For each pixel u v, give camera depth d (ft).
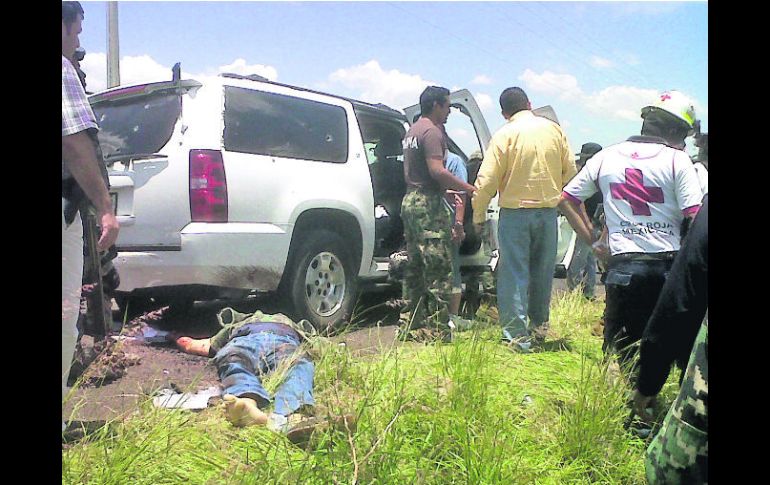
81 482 7.22
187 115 15.43
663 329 7.06
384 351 12.09
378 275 19.53
